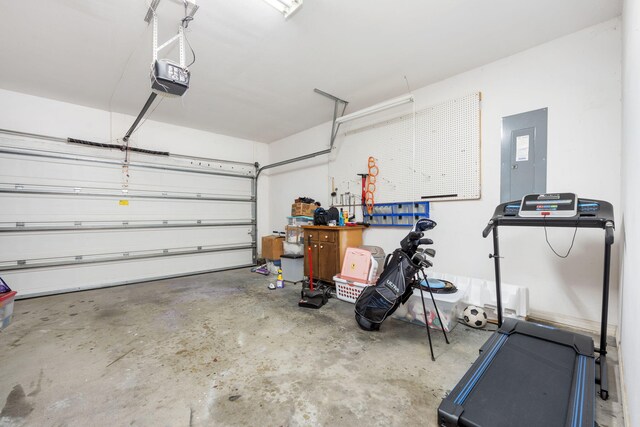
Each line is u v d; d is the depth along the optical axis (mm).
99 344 2449
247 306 3447
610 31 2453
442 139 3559
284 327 2791
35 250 3971
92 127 4434
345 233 4090
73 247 4246
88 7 2289
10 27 2535
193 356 2227
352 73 3396
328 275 4168
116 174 4629
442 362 2107
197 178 5543
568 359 1764
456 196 3418
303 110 4613
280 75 3439
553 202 2078
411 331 2678
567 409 1352
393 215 4070
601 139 2500
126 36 2682
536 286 2842
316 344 2418
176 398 1729
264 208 6633
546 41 2771
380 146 4266
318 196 5352
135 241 4789
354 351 2287
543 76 2801
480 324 2695
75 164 4277
